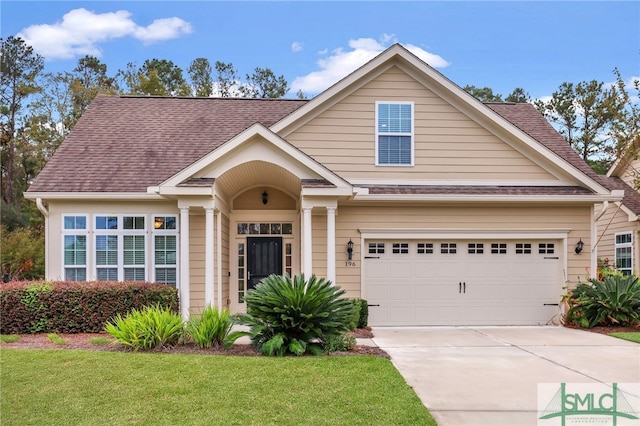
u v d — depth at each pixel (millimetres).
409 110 13242
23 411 5684
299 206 13398
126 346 8773
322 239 12766
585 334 11438
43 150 37500
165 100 16859
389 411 5680
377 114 13180
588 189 13133
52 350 8352
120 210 12922
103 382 6594
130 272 12898
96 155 13836
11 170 37125
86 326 10758
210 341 8719
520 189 13055
